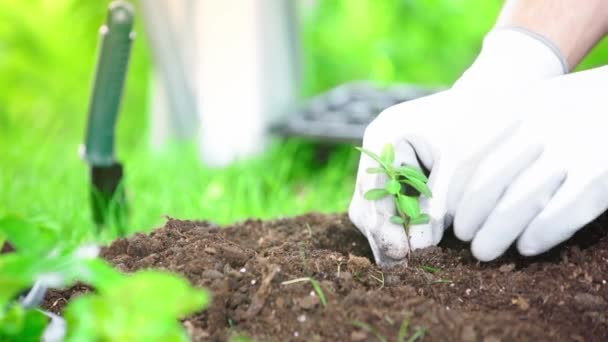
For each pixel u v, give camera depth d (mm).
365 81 2305
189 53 1555
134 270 735
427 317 672
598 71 805
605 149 755
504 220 768
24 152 1422
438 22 2305
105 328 563
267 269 709
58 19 2072
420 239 789
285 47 1634
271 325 675
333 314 675
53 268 587
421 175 761
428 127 785
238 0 1508
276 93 1634
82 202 1071
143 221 1039
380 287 725
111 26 907
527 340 665
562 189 759
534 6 836
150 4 1526
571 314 702
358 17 2275
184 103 1622
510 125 777
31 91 1992
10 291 596
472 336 660
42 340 627
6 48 2010
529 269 763
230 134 1551
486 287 730
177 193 1137
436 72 2299
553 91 789
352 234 871
